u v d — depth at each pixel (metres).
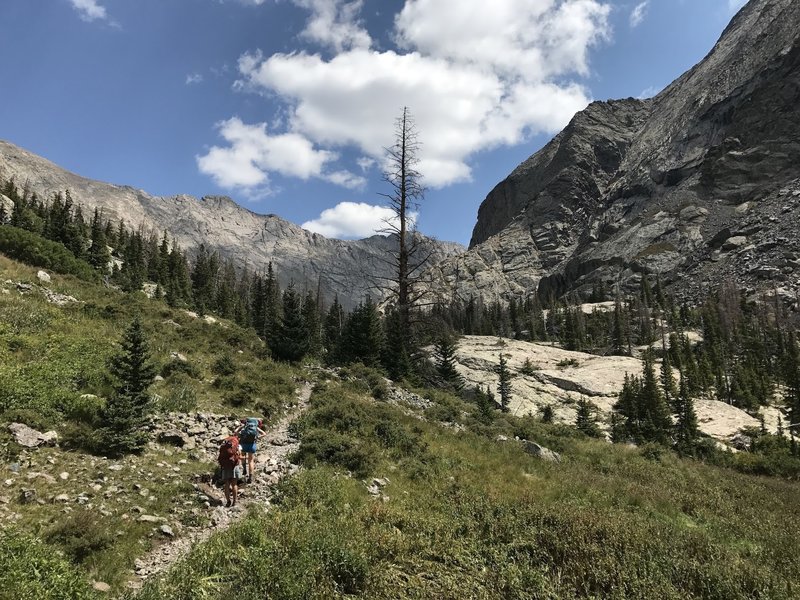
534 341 109.19
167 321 26.53
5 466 9.31
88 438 11.29
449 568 8.16
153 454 11.88
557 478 15.97
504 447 19.30
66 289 26.64
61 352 16.69
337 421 16.53
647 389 44.22
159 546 8.09
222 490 10.73
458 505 11.53
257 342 29.11
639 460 23.22
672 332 94.38
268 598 6.38
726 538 11.77
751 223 140.88
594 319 112.44
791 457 34.44
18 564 5.85
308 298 75.00
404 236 30.48
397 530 9.27
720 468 28.36
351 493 11.12
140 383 13.08
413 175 30.02
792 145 160.25
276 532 8.35
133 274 54.59
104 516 8.40
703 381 64.12
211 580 6.82
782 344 80.81
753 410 58.03
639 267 151.88
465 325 123.50
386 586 7.20
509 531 9.85
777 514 14.70
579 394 55.06
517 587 7.46
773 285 110.81
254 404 17.88
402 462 14.44
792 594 7.90
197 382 18.55
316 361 32.12
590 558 8.65
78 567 6.61
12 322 18.25
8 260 27.59
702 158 188.38
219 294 85.75
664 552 9.20
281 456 13.34
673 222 165.75
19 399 12.25
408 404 24.62
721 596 7.82
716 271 132.12
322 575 6.97
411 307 31.59
